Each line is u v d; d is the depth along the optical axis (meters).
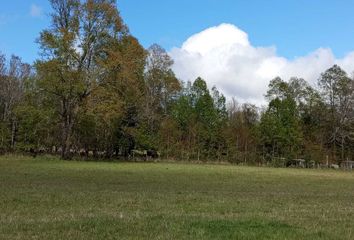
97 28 61.19
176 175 41.22
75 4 60.22
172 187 29.09
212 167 61.94
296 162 87.62
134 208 17.86
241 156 85.44
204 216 15.52
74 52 59.31
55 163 52.41
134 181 32.75
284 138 87.56
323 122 95.44
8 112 74.31
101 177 35.12
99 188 26.45
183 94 92.56
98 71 60.16
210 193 25.61
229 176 42.97
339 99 94.44
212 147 85.19
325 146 93.50
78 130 67.75
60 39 58.25
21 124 67.44
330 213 17.47
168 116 86.38
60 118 63.50
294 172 58.44
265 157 88.00
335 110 94.69
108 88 61.19
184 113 87.50
